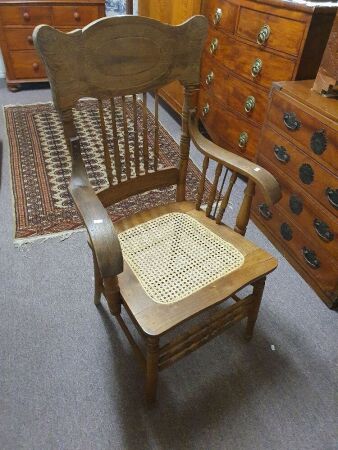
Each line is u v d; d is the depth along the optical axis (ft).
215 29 6.01
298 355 3.97
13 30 8.61
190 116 3.51
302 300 4.57
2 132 7.72
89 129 7.79
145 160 3.61
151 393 3.28
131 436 3.24
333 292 4.31
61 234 5.31
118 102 8.51
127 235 3.48
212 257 3.27
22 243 5.12
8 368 3.67
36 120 8.23
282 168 4.73
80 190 2.84
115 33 2.77
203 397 3.56
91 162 6.75
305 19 4.27
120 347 3.93
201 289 2.95
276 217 5.16
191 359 3.88
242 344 4.06
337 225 3.98
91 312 4.28
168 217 3.75
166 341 4.00
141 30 2.88
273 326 4.25
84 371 3.70
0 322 4.10
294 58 4.59
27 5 8.33
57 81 2.64
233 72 5.80
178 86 7.79
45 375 3.63
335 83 3.99
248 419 3.41
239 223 3.56
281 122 4.55
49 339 3.96
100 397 3.50
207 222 3.71
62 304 4.35
